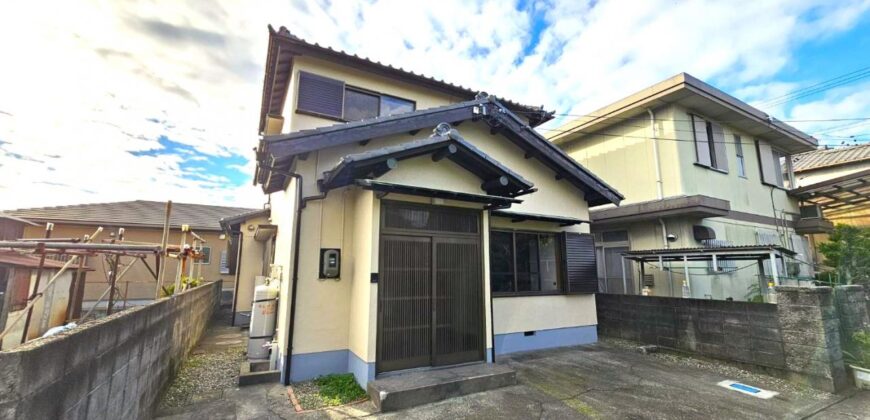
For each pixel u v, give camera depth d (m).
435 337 4.49
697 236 8.17
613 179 9.78
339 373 4.52
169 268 14.01
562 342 6.34
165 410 3.54
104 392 2.14
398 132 5.07
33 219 12.34
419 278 4.50
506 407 3.70
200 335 6.88
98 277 12.86
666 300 6.06
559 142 11.30
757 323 4.88
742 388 4.28
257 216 9.27
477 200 4.69
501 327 5.80
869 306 5.44
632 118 9.46
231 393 3.99
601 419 3.47
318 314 4.50
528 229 6.41
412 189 4.16
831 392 4.11
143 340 2.94
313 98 5.67
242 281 8.96
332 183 4.45
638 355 5.73
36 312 6.13
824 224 11.06
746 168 10.18
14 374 1.32
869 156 12.48
